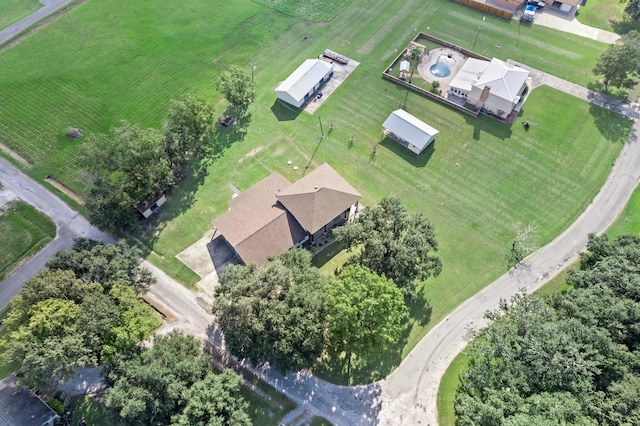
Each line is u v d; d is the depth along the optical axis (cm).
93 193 7294
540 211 8188
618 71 9450
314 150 9075
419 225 6888
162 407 5375
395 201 7094
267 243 7212
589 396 5219
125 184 7569
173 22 11481
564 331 5769
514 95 9269
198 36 11169
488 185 8550
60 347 5334
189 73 10381
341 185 7875
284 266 6300
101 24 11338
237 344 5975
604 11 11812
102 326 5625
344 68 10556
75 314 5656
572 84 10144
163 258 7619
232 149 9062
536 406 5100
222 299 5853
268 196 7794
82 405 6191
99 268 6312
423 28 11400
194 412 5203
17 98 9731
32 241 7781
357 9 11925
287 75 10381
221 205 8269
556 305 6594
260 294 5903
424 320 6994
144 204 8044
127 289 6138
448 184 8575
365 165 8856
